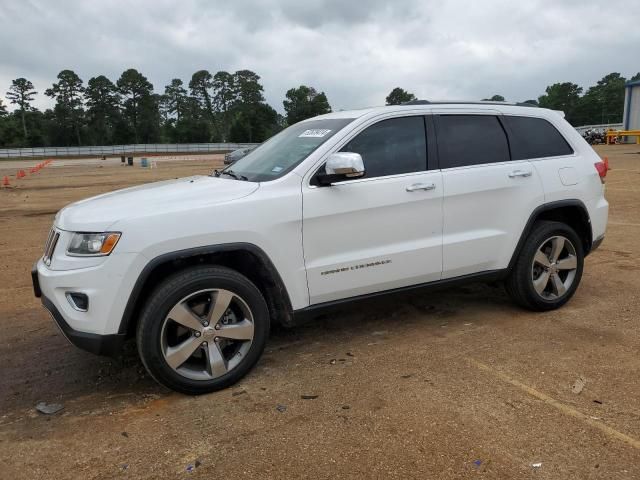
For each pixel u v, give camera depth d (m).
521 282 4.89
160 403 3.60
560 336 4.50
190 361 3.75
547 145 5.09
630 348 4.22
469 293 5.75
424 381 3.76
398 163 4.32
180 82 128.75
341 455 2.95
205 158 56.56
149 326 3.45
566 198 5.01
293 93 103.44
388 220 4.20
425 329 4.76
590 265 6.75
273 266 3.82
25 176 30.27
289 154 4.28
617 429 3.11
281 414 3.39
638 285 5.88
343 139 4.15
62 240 3.57
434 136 4.50
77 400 3.68
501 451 2.94
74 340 3.45
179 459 2.96
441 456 2.91
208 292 3.62
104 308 3.39
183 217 3.54
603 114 128.62
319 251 3.99
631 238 8.33
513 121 4.95
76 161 59.41
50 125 112.44
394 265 4.26
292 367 4.07
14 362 4.32
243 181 4.05
